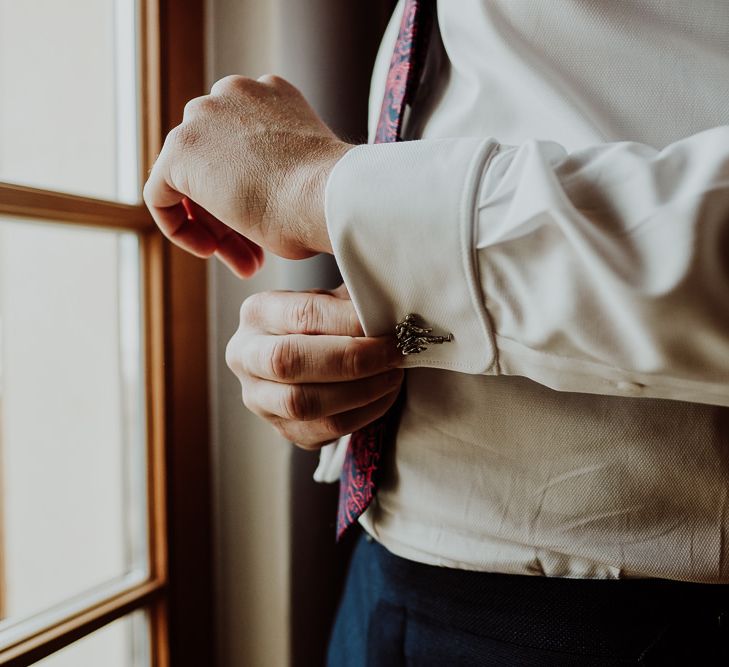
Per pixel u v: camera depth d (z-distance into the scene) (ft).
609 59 1.18
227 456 2.37
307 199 1.11
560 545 1.26
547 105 1.22
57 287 2.45
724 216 0.82
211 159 1.20
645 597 1.24
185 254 2.17
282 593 2.35
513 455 1.29
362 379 1.19
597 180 0.92
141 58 1.99
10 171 2.52
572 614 1.28
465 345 1.07
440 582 1.46
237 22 2.21
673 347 0.88
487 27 1.29
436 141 1.04
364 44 2.79
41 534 2.76
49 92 2.33
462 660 1.42
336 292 1.38
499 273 0.96
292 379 1.14
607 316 0.90
